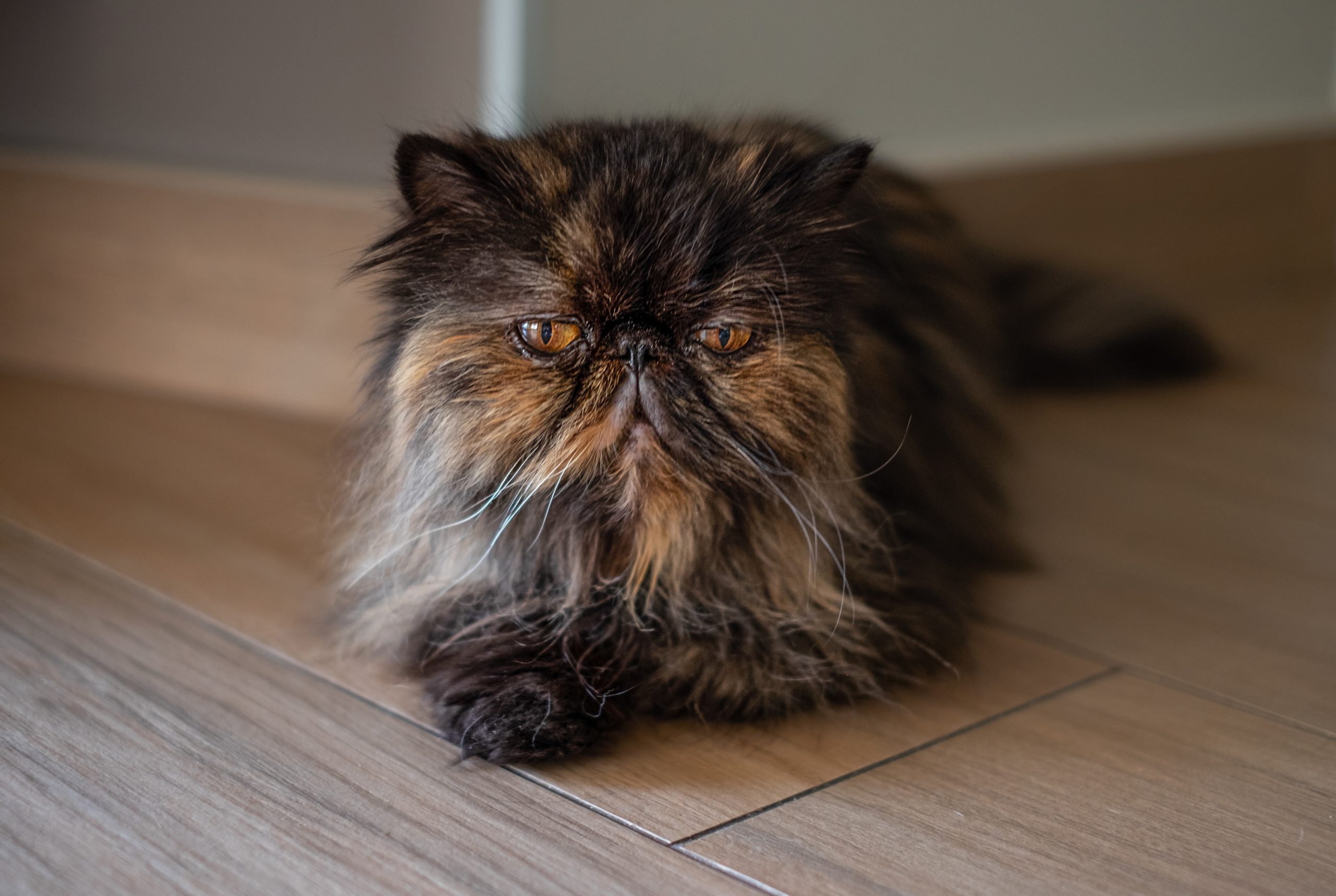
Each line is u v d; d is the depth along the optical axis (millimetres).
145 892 495
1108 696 613
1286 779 565
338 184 848
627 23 827
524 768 558
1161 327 999
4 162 911
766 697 587
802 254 583
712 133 645
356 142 842
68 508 729
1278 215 1356
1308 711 605
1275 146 1319
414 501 587
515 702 562
